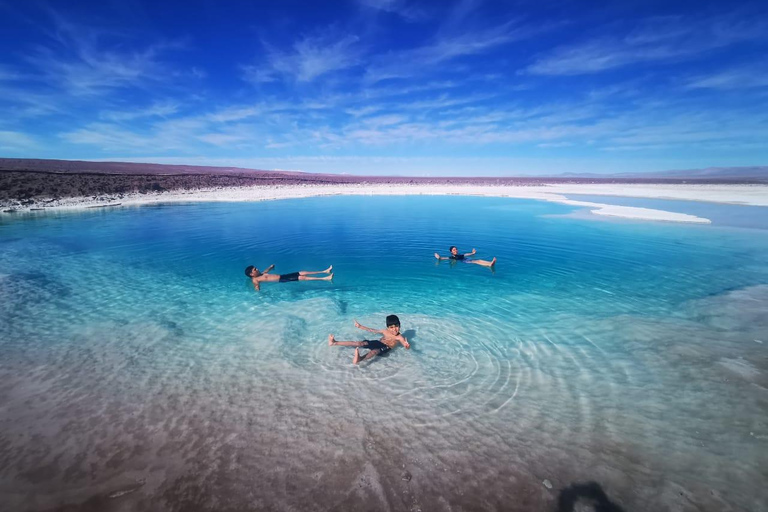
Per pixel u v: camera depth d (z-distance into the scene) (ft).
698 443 12.10
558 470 11.19
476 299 26.05
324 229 55.57
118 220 61.87
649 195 115.14
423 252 41.16
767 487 10.41
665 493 10.32
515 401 14.51
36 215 65.92
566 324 21.61
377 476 11.03
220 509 9.99
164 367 17.12
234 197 102.53
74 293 27.25
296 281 30.48
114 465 11.45
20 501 10.17
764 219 61.72
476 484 10.75
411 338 20.08
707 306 23.81
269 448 12.14
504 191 144.66
